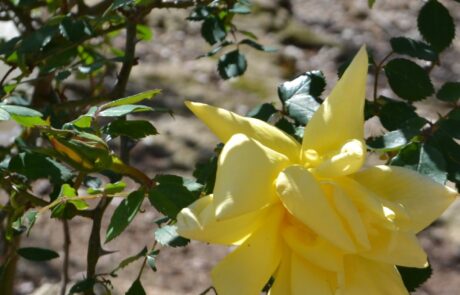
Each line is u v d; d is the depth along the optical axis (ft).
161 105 5.18
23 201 2.19
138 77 5.38
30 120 1.92
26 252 2.13
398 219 1.72
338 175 1.71
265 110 2.07
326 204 1.67
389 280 1.75
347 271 1.74
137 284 2.05
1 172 2.00
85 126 1.94
